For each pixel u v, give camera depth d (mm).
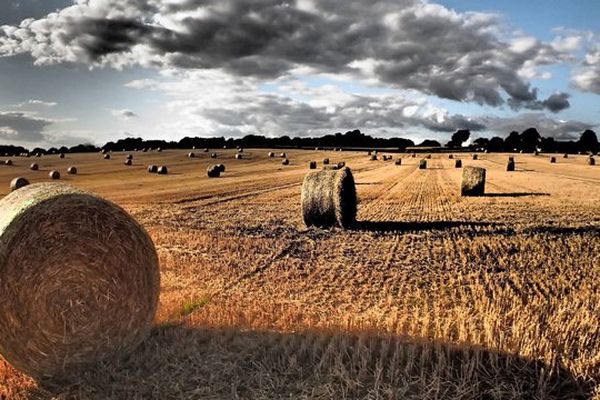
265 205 24719
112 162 65688
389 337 7355
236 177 44781
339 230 17219
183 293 9898
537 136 122062
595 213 20062
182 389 6387
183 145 118438
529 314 8047
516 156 81875
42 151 95000
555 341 7031
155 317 8547
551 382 6297
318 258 13078
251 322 8297
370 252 13758
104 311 7262
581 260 12383
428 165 60062
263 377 6582
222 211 22422
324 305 9234
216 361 7012
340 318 8344
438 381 6125
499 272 11508
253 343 7484
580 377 6270
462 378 6320
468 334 7469
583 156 82750
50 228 6918
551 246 13938
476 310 8797
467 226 17531
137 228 7664
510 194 28047
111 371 6879
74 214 7117
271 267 12117
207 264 12344
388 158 73938
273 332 7855
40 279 6832
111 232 7363
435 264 12344
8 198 7457
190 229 17391
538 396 6020
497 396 6023
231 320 8344
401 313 8734
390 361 6832
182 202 26203
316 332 7777
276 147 112250
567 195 27156
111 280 7324
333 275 11367
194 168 56938
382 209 22516
